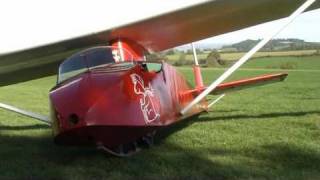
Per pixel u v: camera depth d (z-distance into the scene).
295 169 5.29
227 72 7.07
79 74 5.87
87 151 6.56
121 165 5.70
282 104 12.40
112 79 5.60
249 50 6.88
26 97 17.33
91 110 5.24
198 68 10.30
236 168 5.34
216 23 7.32
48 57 7.50
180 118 7.53
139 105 5.73
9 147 7.14
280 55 67.56
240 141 7.00
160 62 7.06
